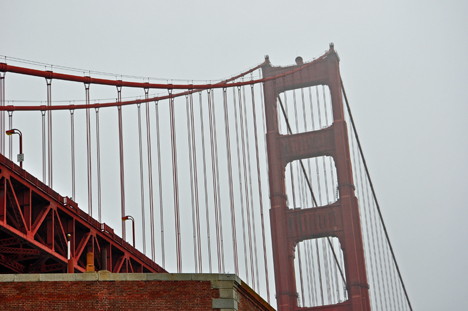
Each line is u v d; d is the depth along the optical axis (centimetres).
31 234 11088
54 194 11906
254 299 6938
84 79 14525
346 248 19875
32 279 6188
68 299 6166
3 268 11838
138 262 14512
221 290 6353
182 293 6303
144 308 6216
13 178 10994
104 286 6241
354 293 19450
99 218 14588
